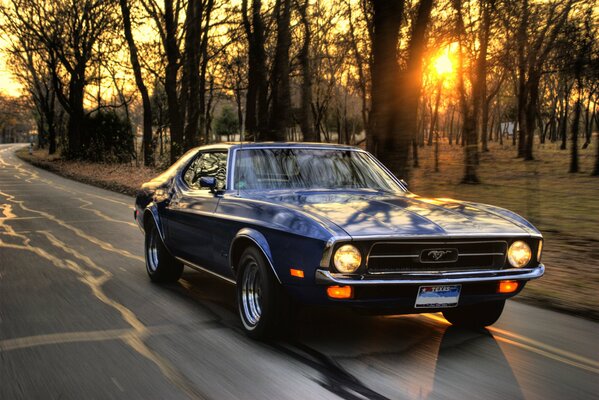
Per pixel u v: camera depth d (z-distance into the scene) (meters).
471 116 22.06
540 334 4.43
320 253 3.58
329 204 4.25
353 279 3.57
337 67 37.09
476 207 4.52
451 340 4.25
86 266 7.10
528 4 20.42
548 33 22.14
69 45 37.81
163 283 6.17
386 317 4.86
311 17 24.39
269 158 5.12
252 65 20.56
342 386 3.32
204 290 5.85
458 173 26.59
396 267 3.70
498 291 3.96
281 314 4.00
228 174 4.96
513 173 25.59
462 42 23.91
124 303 5.28
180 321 4.70
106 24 33.91
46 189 20.55
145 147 29.62
